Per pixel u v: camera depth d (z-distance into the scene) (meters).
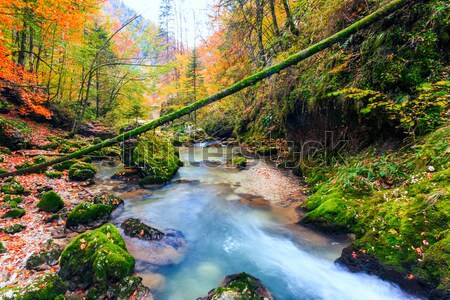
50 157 8.78
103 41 17.62
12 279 3.18
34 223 4.75
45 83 15.45
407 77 4.37
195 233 4.82
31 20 8.83
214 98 3.39
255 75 3.20
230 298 2.67
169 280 3.47
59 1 8.77
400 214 3.23
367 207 3.90
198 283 3.42
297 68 7.90
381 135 5.12
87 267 3.18
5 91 12.77
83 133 15.97
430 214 2.92
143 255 3.89
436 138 3.83
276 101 9.50
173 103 26.25
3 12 7.62
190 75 24.58
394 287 2.74
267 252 4.14
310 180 6.81
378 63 4.83
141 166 8.33
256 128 14.44
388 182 4.27
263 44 11.13
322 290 3.18
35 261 3.47
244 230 4.89
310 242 4.11
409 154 4.21
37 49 14.49
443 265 2.38
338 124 6.34
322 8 6.78
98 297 2.94
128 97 18.50
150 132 10.16
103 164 10.66
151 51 18.08
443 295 2.28
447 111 3.92
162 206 6.09
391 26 4.73
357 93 4.69
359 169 4.84
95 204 5.05
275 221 5.04
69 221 4.63
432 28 4.22
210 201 6.39
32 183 6.73
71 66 15.70
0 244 3.77
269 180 7.83
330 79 6.28
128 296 2.92
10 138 9.34
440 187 3.12
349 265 3.24
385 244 3.04
